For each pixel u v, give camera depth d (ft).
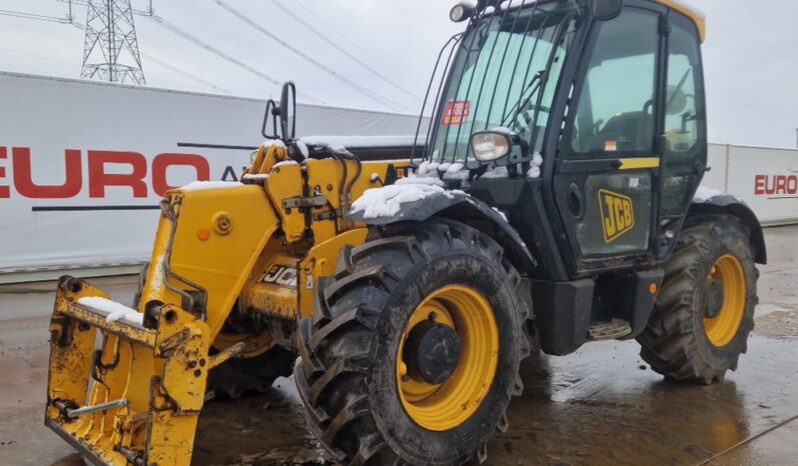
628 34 11.58
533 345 11.07
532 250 10.76
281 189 10.59
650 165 12.05
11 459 9.92
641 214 12.05
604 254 11.41
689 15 12.87
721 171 52.95
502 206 10.64
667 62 12.32
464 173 11.05
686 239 13.39
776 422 11.54
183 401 7.97
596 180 11.20
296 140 11.41
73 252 27.25
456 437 9.05
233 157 30.50
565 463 9.84
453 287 8.99
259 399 12.80
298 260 10.53
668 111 12.61
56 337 10.16
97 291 10.48
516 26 11.50
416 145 13.03
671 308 13.06
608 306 12.22
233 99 30.22
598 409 12.23
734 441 10.68
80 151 26.96
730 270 14.44
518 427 11.30
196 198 9.88
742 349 14.33
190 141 29.35
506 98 11.20
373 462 8.34
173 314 7.93
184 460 8.07
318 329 8.49
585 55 10.73
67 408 9.87
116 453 8.76
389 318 8.25
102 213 27.68
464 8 11.99
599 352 16.48
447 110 12.13
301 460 9.94
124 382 9.48
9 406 12.23
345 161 11.25
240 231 10.25
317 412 8.37
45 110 26.09
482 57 11.87
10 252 25.96
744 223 15.05
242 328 12.02
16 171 25.79
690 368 13.24
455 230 9.38
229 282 10.16
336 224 11.15
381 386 8.19
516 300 9.80
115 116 27.55
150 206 28.71
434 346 9.04
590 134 11.05
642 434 10.97
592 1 10.44
